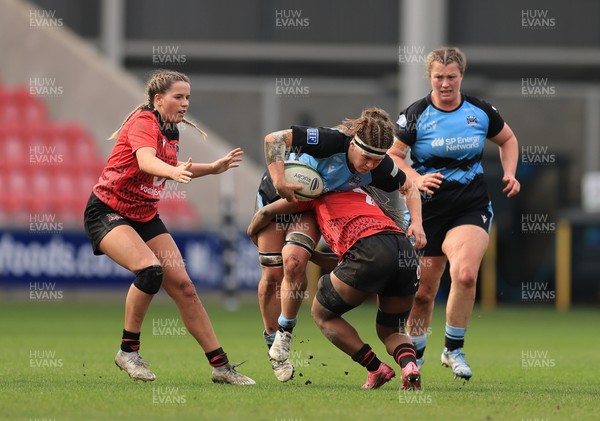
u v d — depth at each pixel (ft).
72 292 229.66
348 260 74.64
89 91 261.65
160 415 62.85
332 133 75.25
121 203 78.84
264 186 85.35
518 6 347.77
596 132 351.87
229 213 213.87
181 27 343.46
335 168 76.13
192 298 80.43
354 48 348.38
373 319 183.21
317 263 83.15
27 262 211.41
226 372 81.15
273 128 349.82
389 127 73.61
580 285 229.86
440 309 216.95
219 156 256.11
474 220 86.94
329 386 80.89
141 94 263.70
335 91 350.84
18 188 248.93
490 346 133.90
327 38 348.79
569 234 229.66
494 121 89.25
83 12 338.13
